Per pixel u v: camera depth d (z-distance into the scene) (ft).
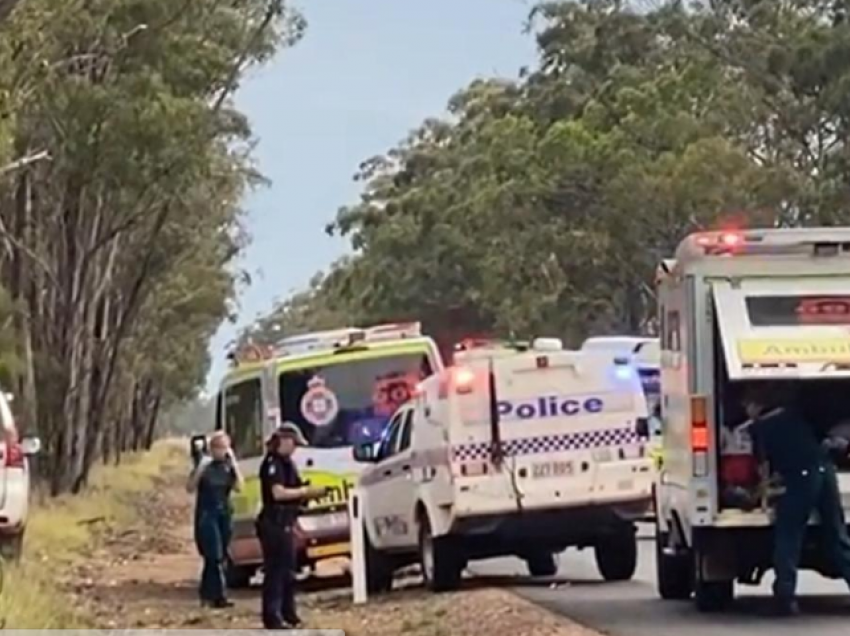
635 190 160.56
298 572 74.38
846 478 52.65
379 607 62.90
